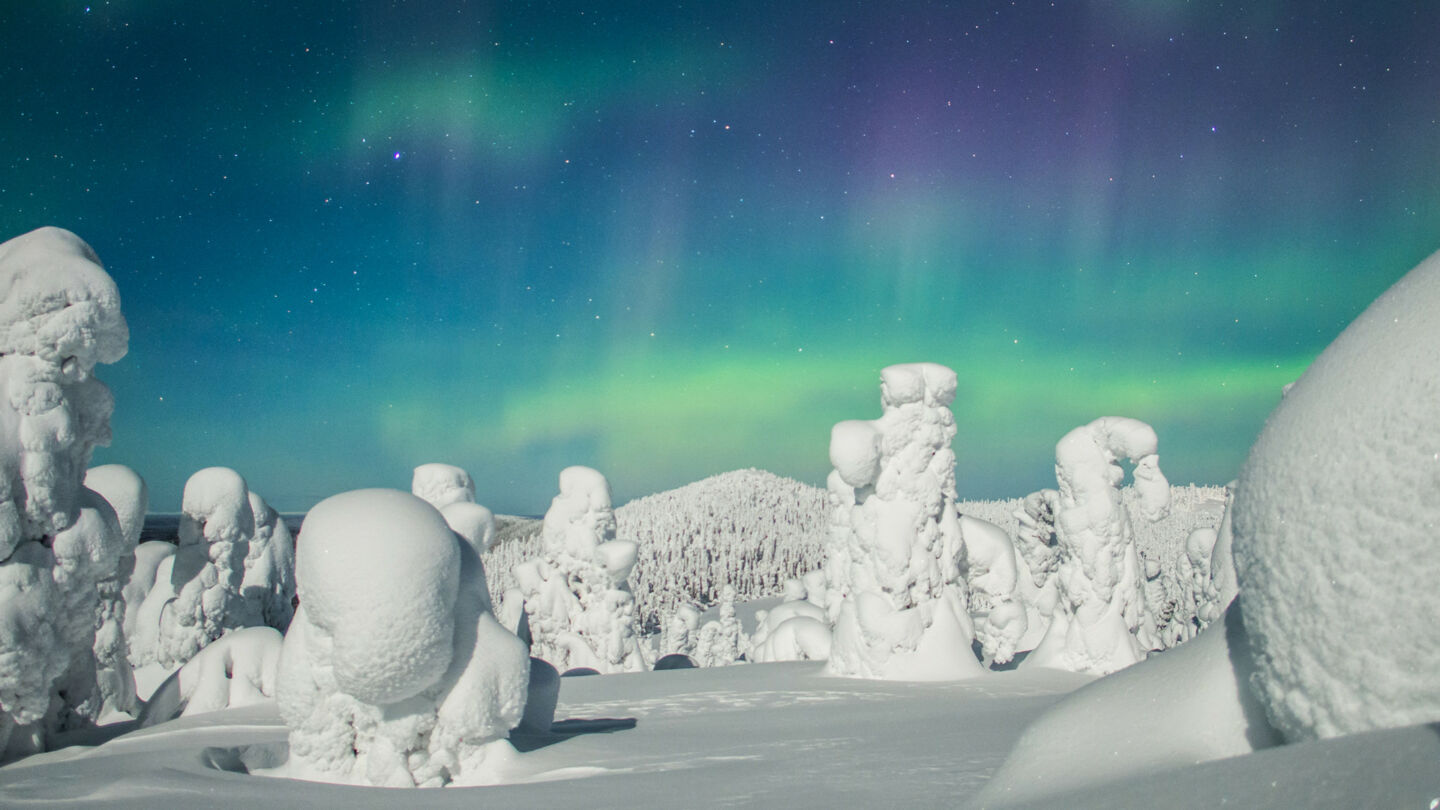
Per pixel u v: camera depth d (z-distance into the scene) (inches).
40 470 359.3
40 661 354.6
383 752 277.4
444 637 273.0
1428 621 58.3
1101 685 88.4
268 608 660.7
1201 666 80.8
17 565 352.2
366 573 266.8
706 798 207.9
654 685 559.2
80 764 305.9
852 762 246.7
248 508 637.3
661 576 3302.2
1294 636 65.8
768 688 517.0
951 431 573.0
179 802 232.5
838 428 557.9
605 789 235.0
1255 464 73.9
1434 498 59.2
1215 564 318.3
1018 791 79.0
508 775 281.6
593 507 759.1
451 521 365.4
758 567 3754.9
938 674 545.3
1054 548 800.3
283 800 235.5
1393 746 53.7
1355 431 64.4
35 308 358.9
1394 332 66.9
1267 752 60.3
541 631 753.6
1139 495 581.9
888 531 557.3
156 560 644.1
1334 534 63.6
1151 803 61.6
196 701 441.7
